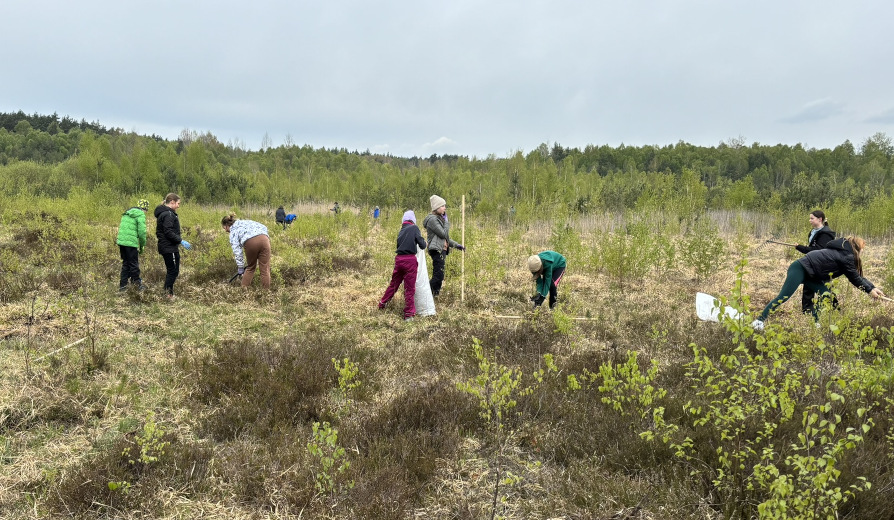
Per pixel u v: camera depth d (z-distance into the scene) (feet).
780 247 45.93
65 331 19.43
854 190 73.67
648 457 11.76
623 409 13.89
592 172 116.47
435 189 94.43
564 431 13.15
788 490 8.20
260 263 27.32
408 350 19.47
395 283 24.66
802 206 60.90
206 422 13.51
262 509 10.34
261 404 14.42
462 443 12.91
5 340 18.25
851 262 20.26
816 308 19.40
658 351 18.92
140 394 14.97
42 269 30.68
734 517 9.68
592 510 10.21
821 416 11.61
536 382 15.53
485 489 11.16
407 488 10.71
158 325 21.22
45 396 13.98
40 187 95.61
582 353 18.38
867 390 12.80
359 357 18.34
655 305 26.66
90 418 13.44
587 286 30.86
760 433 11.26
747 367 10.84
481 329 21.06
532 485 11.28
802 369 14.82
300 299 26.35
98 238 38.91
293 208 97.96
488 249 35.68
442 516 10.26
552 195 76.18
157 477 10.96
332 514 10.09
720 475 10.16
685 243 42.39
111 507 10.07
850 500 9.55
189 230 51.21
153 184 101.24
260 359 17.33
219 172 108.58
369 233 58.44
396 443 12.50
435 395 14.66
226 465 11.55
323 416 14.11
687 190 67.67
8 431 12.53
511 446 12.76
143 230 26.00
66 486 10.30
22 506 10.09
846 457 10.48
